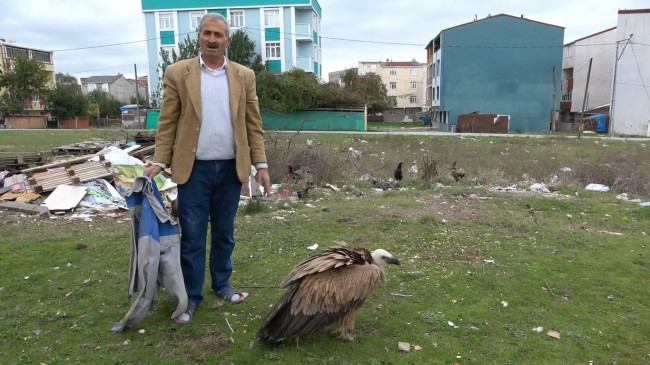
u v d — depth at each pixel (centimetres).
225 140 395
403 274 512
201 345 361
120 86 9975
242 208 836
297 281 346
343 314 346
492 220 759
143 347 357
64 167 954
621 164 1611
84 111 5912
